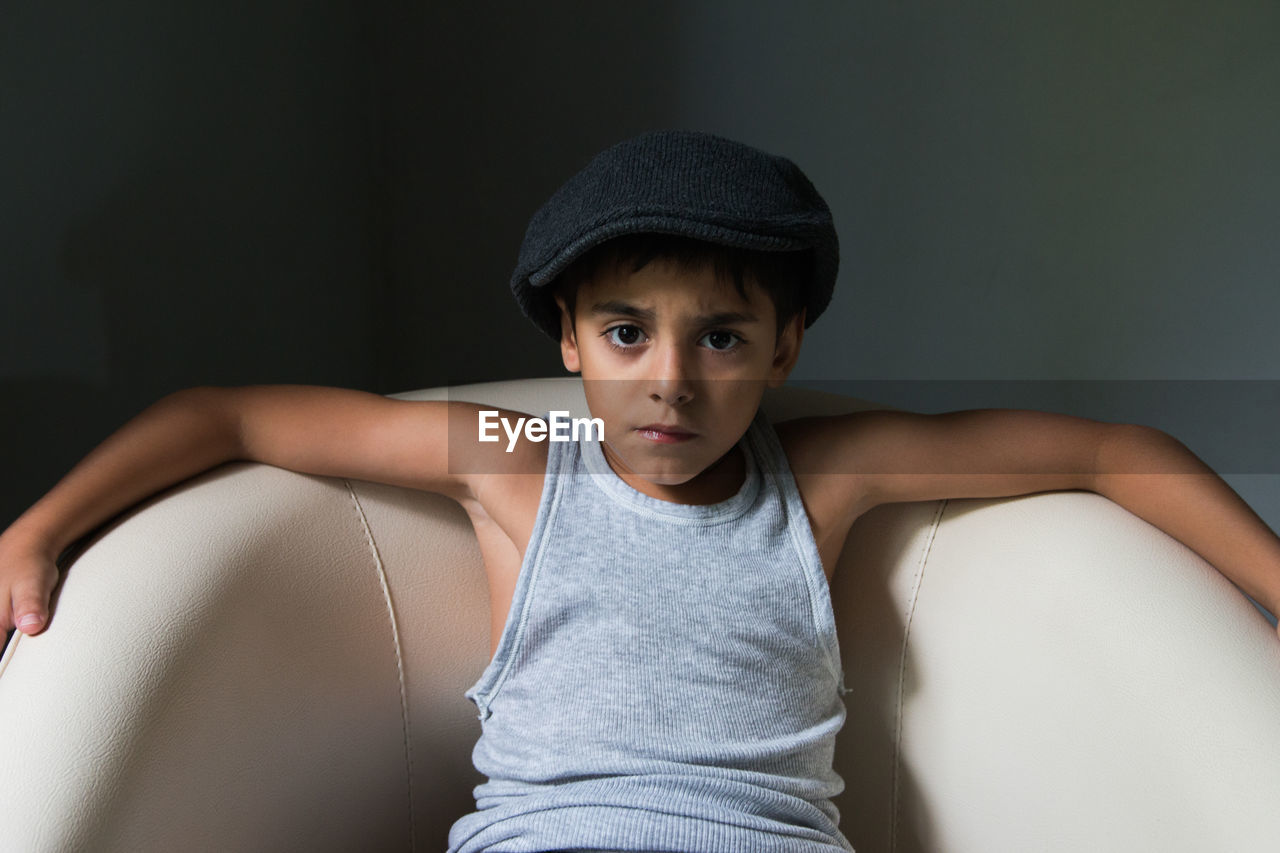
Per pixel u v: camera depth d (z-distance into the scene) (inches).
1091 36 59.2
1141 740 28.8
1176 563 31.3
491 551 34.1
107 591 28.4
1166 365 61.9
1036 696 31.4
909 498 34.1
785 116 65.0
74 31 46.9
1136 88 59.1
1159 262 60.7
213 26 55.3
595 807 28.2
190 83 53.9
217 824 28.1
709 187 28.0
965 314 64.6
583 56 67.1
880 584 35.0
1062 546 32.4
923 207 63.9
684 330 28.6
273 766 30.2
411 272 72.6
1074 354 63.4
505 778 30.9
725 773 29.3
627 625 30.8
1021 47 60.4
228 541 31.0
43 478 46.9
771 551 32.2
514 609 31.6
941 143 62.7
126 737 26.2
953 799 33.0
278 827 30.0
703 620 30.9
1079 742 30.2
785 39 64.0
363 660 33.3
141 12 50.5
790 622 31.7
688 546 31.7
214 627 29.4
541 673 31.2
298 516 32.9
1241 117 57.7
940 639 33.9
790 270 30.7
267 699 30.4
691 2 64.9
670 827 27.8
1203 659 28.8
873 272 65.6
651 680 30.3
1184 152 59.0
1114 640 30.2
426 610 34.6
